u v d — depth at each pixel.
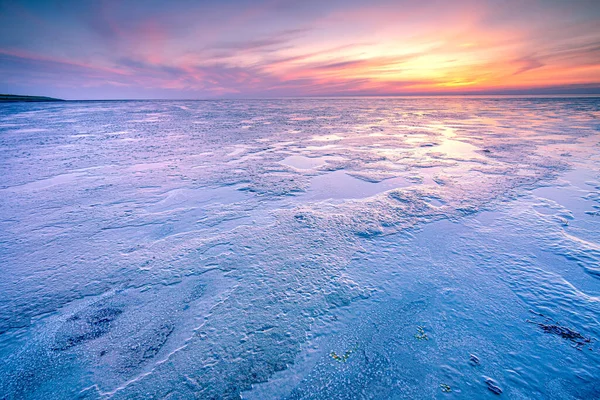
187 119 24.75
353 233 4.46
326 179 7.32
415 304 2.95
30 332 2.72
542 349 2.38
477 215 5.00
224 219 5.05
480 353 2.37
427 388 2.11
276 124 20.06
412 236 4.34
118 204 5.78
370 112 31.14
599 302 2.88
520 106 37.12
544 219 4.75
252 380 2.22
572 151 9.80
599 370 2.18
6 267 3.70
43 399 2.12
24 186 6.93
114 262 3.80
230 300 3.07
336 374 2.25
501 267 3.52
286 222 4.88
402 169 8.05
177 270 3.61
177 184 7.02
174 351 2.49
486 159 8.95
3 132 17.00
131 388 2.18
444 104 47.00
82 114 31.42
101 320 2.85
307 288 3.23
